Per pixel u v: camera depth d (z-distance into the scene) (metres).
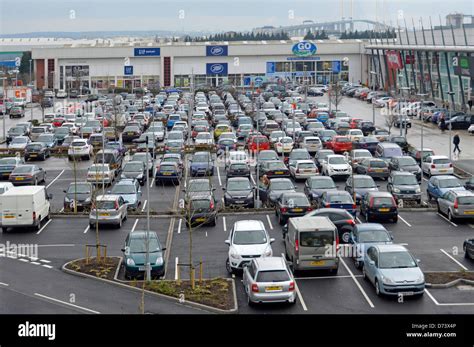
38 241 32.47
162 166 45.91
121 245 31.66
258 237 27.95
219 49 113.94
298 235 26.27
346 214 31.08
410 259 24.77
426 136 65.50
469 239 29.34
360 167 46.75
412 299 24.06
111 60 114.62
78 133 66.81
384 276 23.97
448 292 24.80
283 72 115.19
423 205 38.41
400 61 97.25
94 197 34.66
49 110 94.06
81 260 28.95
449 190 36.78
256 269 23.45
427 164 47.16
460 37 79.75
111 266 28.11
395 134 66.12
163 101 94.56
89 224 35.25
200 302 23.77
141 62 114.62
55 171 50.91
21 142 59.22
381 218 34.91
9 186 38.50
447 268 27.67
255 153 51.91
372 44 112.75
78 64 114.69
